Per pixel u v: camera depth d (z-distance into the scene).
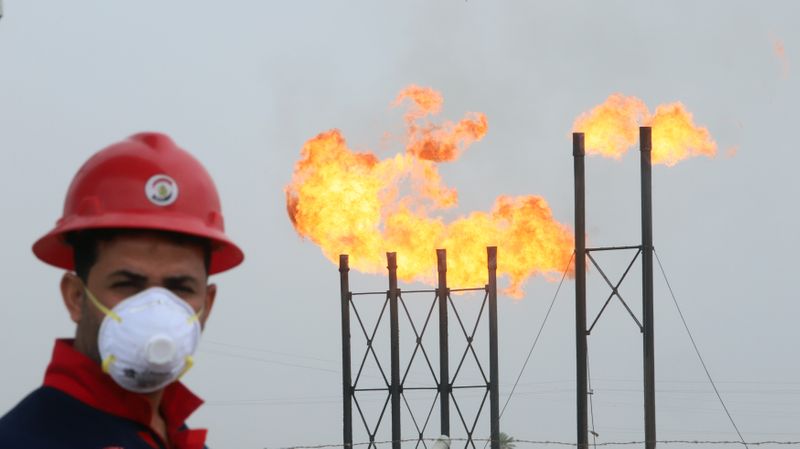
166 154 5.16
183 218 5.08
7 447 4.71
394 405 44.81
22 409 4.85
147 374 4.87
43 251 5.35
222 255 5.69
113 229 4.97
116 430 4.86
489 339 43.19
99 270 4.95
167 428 5.23
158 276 4.98
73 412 4.84
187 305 4.98
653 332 32.66
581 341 33.41
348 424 45.19
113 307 4.90
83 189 5.11
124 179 5.07
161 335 4.84
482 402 43.06
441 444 37.66
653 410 32.44
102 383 4.92
